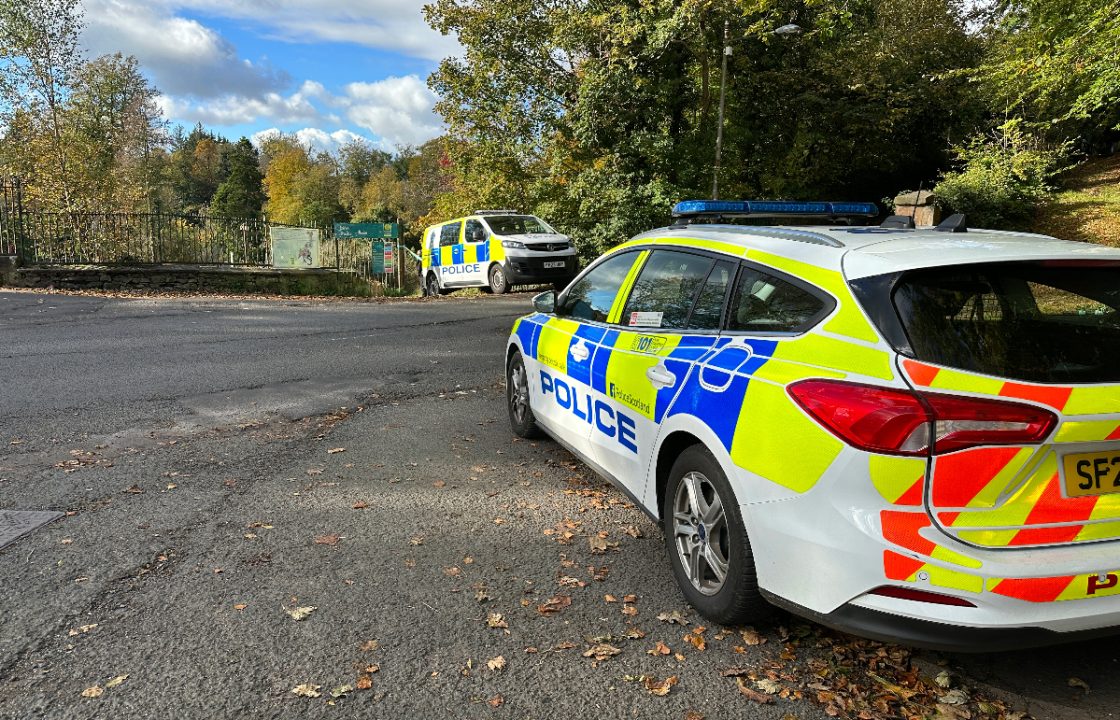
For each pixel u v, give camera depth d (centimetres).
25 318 1212
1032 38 1530
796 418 251
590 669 276
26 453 524
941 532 224
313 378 798
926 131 3125
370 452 542
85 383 748
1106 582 224
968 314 241
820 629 302
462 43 2597
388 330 1176
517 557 371
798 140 2639
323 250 2269
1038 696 259
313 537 391
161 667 272
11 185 1853
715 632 301
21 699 253
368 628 302
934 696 259
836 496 238
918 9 3041
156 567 353
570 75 2583
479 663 279
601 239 2339
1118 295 258
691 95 2394
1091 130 2597
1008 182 2303
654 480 347
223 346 991
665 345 349
